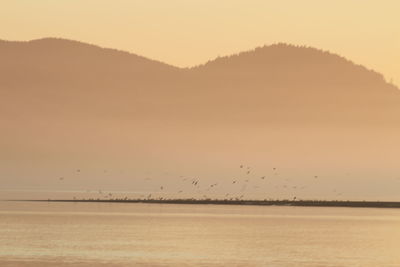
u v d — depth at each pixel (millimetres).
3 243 185750
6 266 147625
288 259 162375
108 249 175750
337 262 158375
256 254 170000
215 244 190250
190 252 171875
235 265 153125
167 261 156500
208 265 152500
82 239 198625
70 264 151000
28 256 161750
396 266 153500
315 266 153000
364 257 166250
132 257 161625
